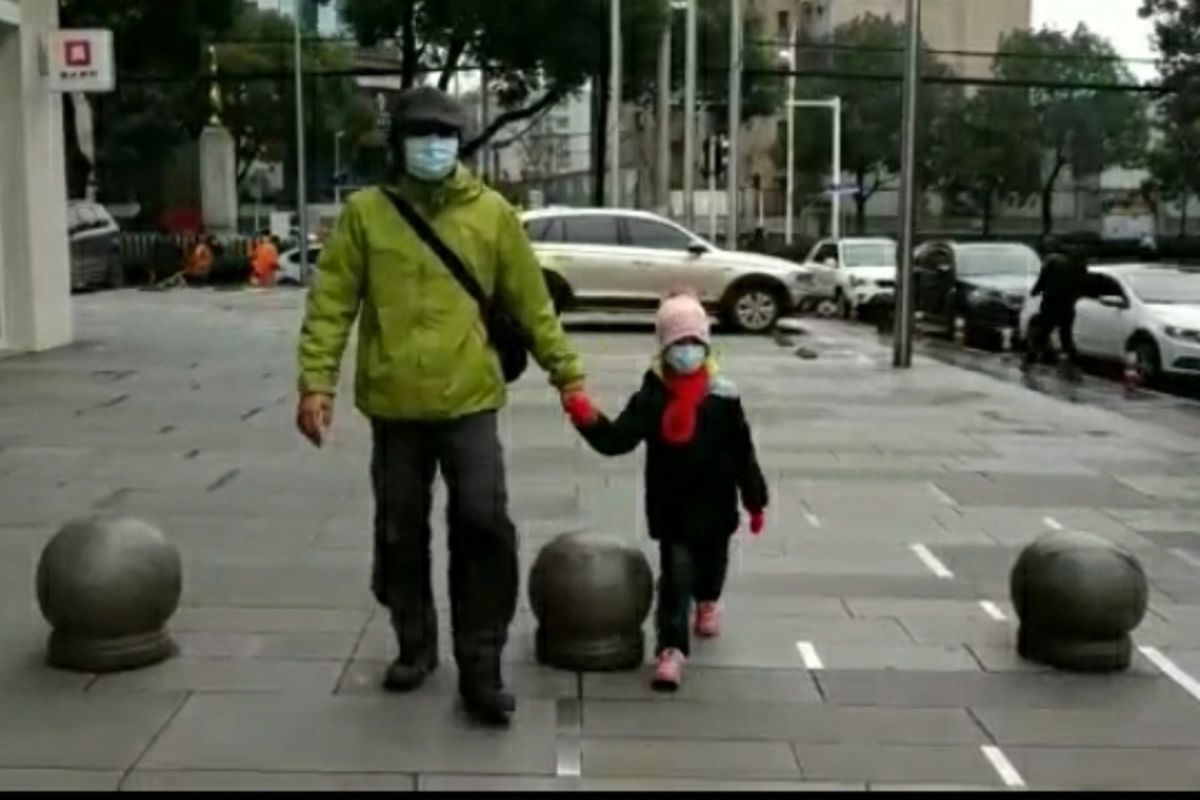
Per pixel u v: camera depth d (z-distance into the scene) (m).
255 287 40.34
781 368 17.70
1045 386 17.69
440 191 5.15
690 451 5.75
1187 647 6.23
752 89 60.16
